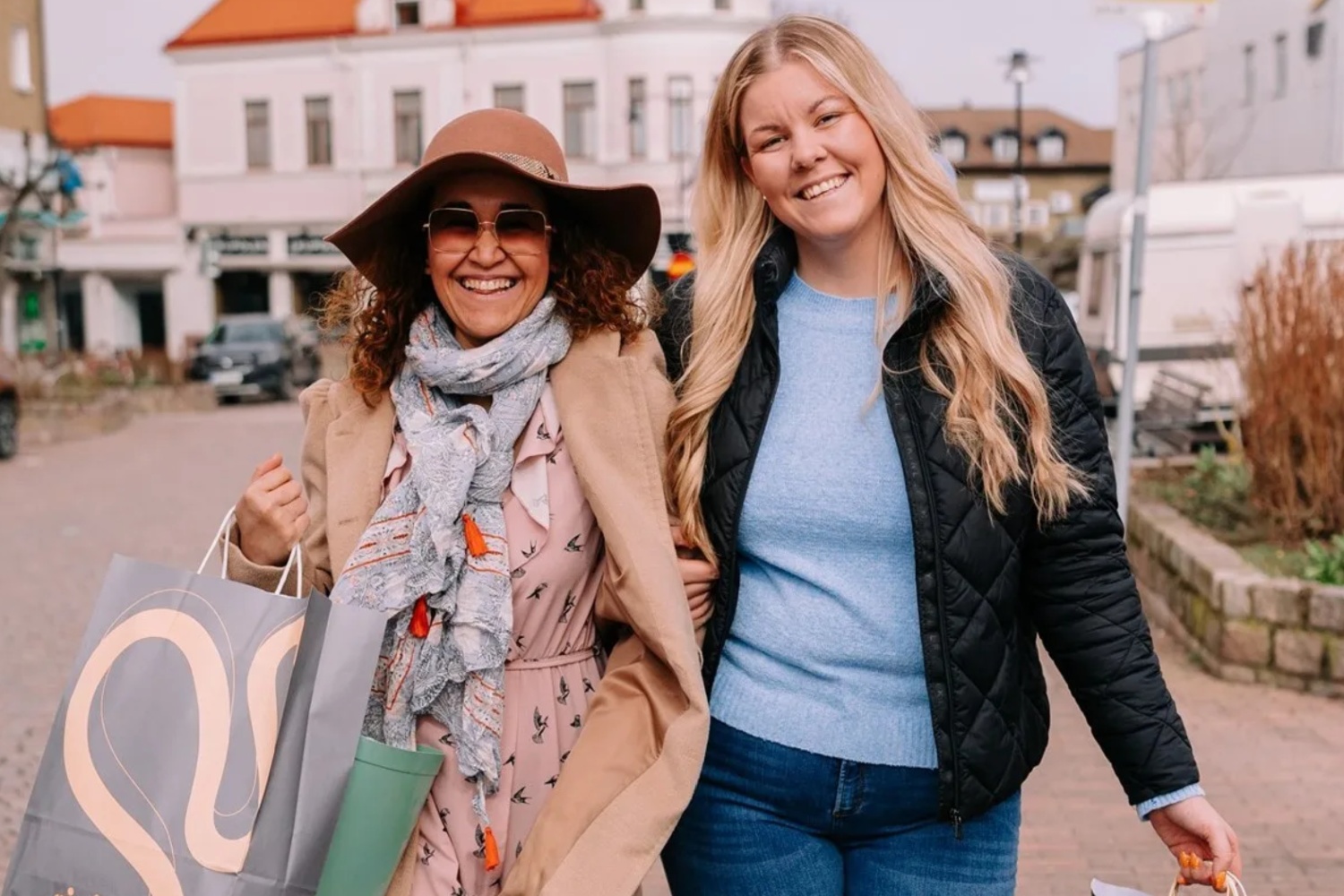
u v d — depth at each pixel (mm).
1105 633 2213
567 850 2090
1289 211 15258
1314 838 4488
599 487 2205
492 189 2270
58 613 8211
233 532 2309
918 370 2164
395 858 2090
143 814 2014
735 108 2271
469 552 2184
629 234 2398
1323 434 7523
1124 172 45781
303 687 2020
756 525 2203
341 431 2324
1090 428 2209
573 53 41688
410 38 43000
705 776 2250
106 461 17719
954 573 2109
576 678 2303
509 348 2236
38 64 35125
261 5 45812
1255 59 34969
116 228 46781
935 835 2199
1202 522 8305
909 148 2188
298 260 45000
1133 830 4598
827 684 2172
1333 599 6086
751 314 2285
